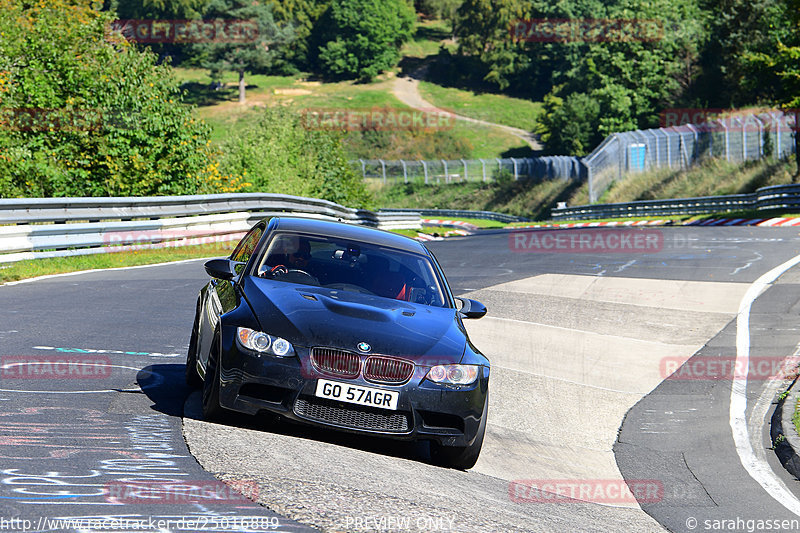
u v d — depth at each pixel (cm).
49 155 4997
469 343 1313
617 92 18838
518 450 1518
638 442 1641
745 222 6969
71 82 5194
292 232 1481
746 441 1644
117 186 5166
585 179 15075
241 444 1127
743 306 2970
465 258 4644
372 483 1046
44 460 952
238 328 1198
